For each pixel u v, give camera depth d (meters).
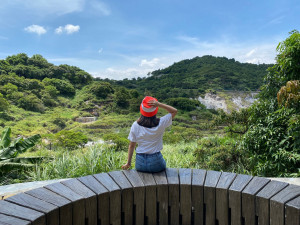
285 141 4.03
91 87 97.44
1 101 63.09
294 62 4.11
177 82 134.88
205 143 6.24
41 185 2.91
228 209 1.93
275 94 4.62
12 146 7.43
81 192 1.85
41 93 83.50
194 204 1.99
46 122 65.06
